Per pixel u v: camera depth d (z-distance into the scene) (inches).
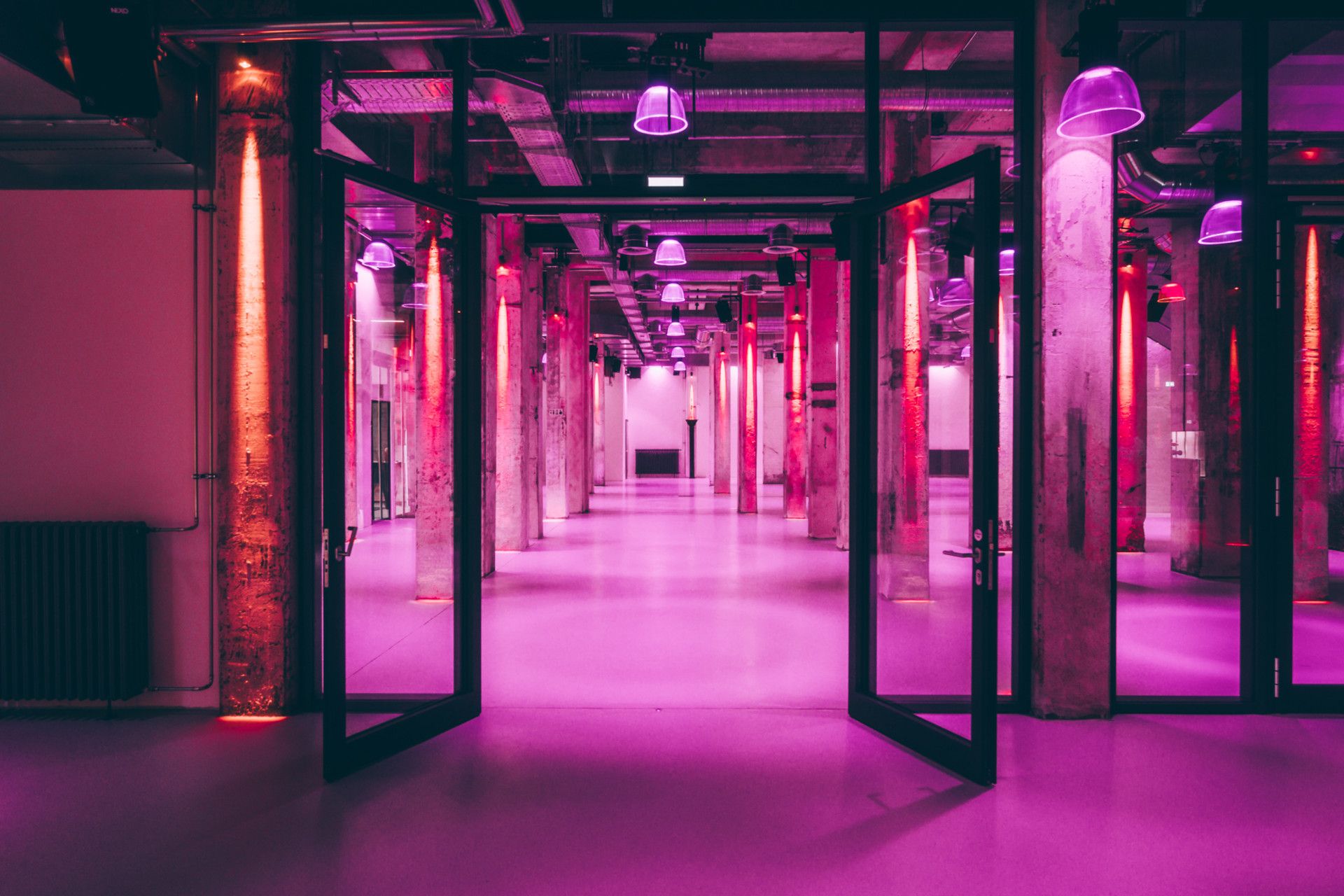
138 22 131.8
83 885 92.9
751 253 521.3
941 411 906.1
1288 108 239.0
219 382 154.6
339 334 125.6
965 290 371.2
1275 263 156.7
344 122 261.9
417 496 273.9
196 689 156.9
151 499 157.6
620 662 191.3
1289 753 134.8
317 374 157.8
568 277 550.9
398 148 313.0
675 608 256.8
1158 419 585.3
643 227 345.7
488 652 200.7
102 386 157.5
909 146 275.1
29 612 150.9
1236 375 317.4
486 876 94.5
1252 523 157.0
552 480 557.6
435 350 271.6
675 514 594.9
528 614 247.8
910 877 94.6
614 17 156.1
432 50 225.8
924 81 234.5
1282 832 106.3
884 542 279.1
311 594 157.0
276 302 154.2
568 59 214.8
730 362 978.1
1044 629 152.8
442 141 276.4
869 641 150.6
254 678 153.3
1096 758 132.5
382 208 333.7
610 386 1047.6
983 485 121.5
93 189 159.6
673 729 145.4
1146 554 389.4
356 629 230.4
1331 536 386.0
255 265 154.3
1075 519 151.6
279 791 119.0
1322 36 199.6
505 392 391.2
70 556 151.0
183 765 129.2
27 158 157.2
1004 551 391.5
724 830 106.3
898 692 167.5
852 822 109.0
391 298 570.3
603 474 955.3
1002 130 285.3
